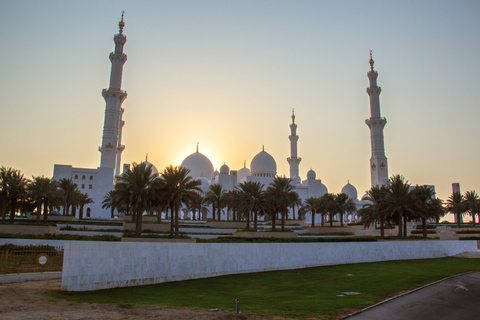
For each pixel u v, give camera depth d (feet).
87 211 334.03
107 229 196.95
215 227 231.91
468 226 297.53
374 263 153.17
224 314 63.21
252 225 277.23
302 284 101.14
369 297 80.94
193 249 111.45
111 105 348.59
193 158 461.37
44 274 94.58
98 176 336.70
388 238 198.18
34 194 192.44
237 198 222.48
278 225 296.71
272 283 103.14
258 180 407.23
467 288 90.99
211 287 95.91
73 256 83.05
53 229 185.06
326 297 81.61
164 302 74.64
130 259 95.14
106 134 344.49
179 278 106.42
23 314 61.21
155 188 163.02
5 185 187.01
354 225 312.50
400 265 143.95
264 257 130.41
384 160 387.96
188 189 174.09
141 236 160.76
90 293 81.25
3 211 188.14
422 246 177.47
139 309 66.18
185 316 61.41
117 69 351.87
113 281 90.53
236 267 122.42
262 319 60.49
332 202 280.31
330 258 148.56
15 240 149.28
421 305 72.90
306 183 463.83
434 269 129.49
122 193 161.17
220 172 464.65
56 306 67.41
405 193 205.05
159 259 102.01
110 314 62.18
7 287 81.97
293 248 138.82
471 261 158.92
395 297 80.48
